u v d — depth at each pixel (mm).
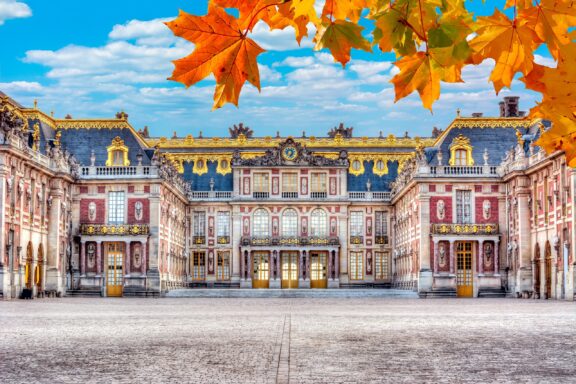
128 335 28891
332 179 117438
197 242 117500
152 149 101312
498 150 95750
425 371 18203
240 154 122125
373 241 117812
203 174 121062
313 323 36281
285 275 117125
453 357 21250
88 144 98875
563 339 27109
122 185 95312
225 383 16141
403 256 107250
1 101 75875
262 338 27516
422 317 41750
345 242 116750
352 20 3512
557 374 17781
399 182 108625
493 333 29859
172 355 21766
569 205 72438
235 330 31500
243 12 3559
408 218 102562
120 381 16547
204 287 117062
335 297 94688
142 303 66562
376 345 24750
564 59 3352
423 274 92250
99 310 50188
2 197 70750
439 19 3416
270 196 116875
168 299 83250
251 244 116250
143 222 95125
